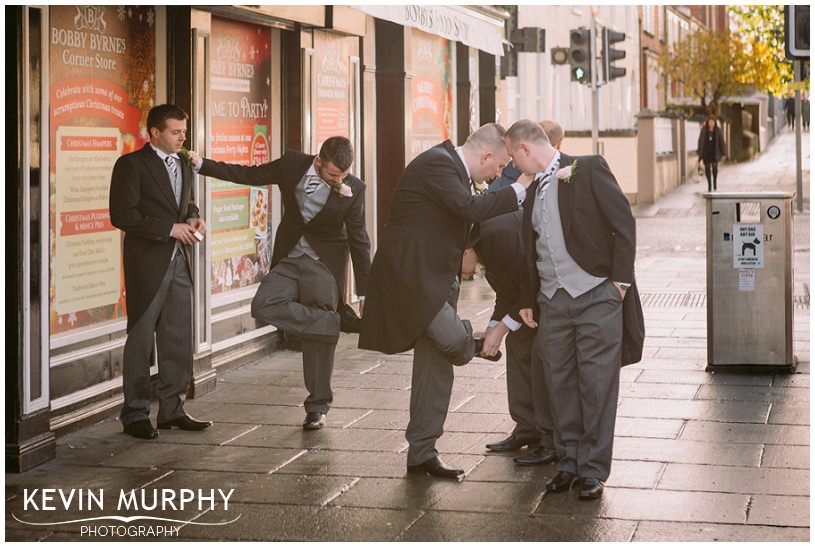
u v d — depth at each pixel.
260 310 7.63
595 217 6.08
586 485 6.09
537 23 24.80
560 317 6.18
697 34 45.56
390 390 8.85
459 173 6.39
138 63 8.32
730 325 9.30
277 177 7.64
